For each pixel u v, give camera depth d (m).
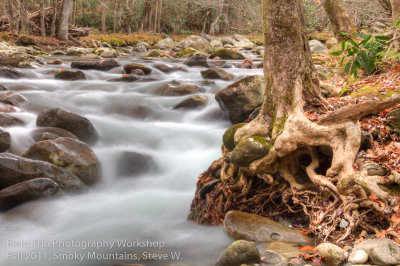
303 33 4.92
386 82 6.13
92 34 29.69
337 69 9.70
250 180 4.58
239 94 7.32
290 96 4.51
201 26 39.66
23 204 4.59
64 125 6.74
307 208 4.02
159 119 8.48
